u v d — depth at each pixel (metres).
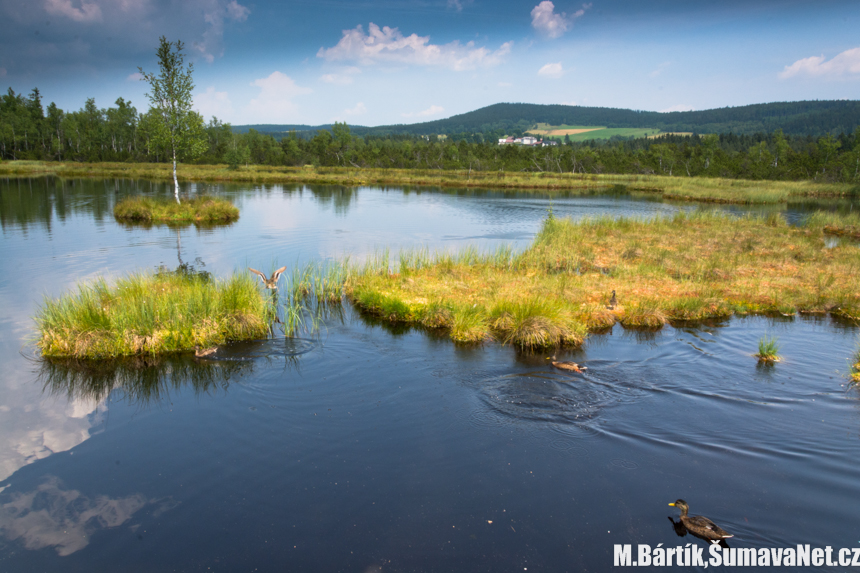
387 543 6.88
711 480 8.26
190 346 13.76
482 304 16.42
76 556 6.66
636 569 6.39
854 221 37.06
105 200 45.16
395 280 19.64
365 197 58.53
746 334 15.32
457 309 15.79
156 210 36.66
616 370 12.46
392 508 7.59
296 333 15.02
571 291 18.22
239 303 15.18
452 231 35.41
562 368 12.50
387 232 34.19
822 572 6.28
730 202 58.88
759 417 10.26
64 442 9.46
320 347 13.96
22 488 8.12
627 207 52.47
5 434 9.73
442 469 8.54
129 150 112.69
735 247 28.00
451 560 6.57
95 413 10.55
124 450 9.20
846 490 7.98
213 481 8.27
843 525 7.21
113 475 8.45
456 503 7.70
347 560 6.57
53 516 7.46
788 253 26.44
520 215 44.94
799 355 13.61
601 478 8.32
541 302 15.87
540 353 13.60
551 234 29.41
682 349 13.98
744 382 11.87
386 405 10.70
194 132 41.75
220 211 38.03
